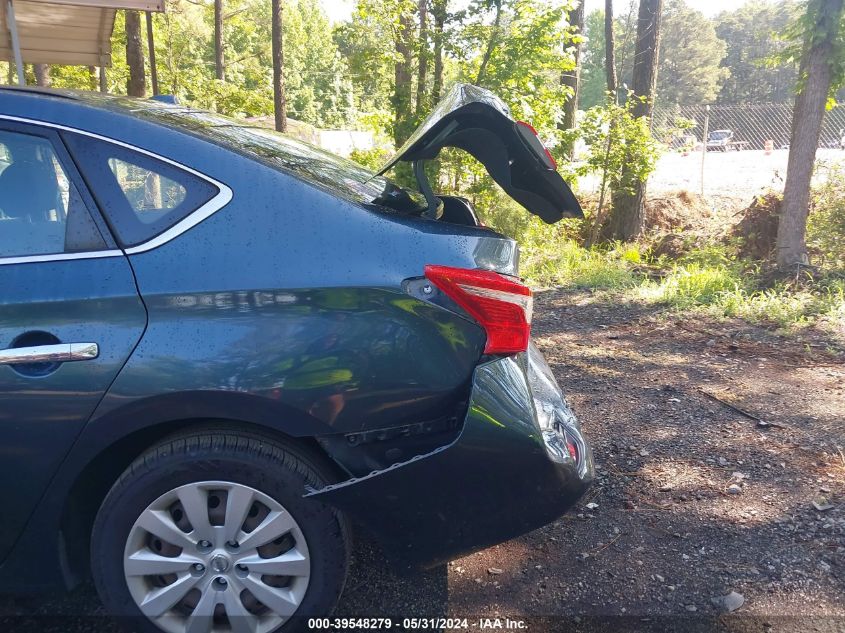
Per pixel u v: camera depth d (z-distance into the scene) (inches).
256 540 82.7
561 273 360.2
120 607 84.3
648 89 457.4
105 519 82.1
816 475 137.1
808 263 315.0
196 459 80.7
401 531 84.1
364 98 445.7
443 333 82.9
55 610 97.1
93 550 83.4
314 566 83.6
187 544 83.0
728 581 105.1
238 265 81.7
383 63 391.2
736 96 2851.9
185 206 84.1
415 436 83.4
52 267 82.1
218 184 84.8
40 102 88.2
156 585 85.4
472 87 102.7
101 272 81.6
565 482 88.4
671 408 174.2
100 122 87.1
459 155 381.1
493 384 83.5
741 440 154.4
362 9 373.1
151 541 84.7
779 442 152.8
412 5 374.6
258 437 82.5
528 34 366.9
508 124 94.8
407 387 81.9
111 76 771.4
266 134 108.0
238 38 1293.1
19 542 84.0
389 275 82.5
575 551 114.0
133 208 84.3
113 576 83.4
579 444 98.7
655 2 447.2
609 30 510.0
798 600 100.4
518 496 85.0
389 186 107.7
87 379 79.1
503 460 83.2
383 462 83.7
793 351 220.5
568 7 368.2
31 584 86.1
